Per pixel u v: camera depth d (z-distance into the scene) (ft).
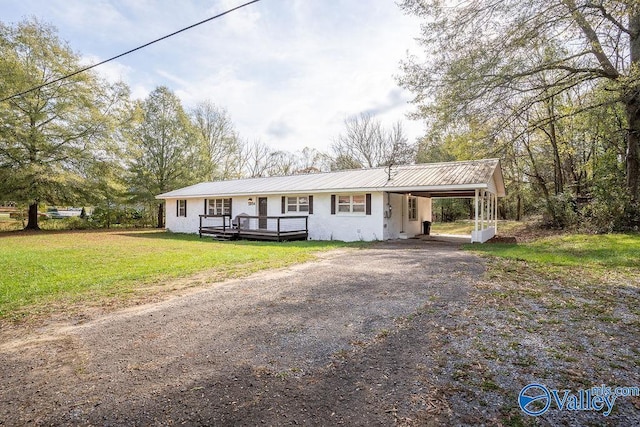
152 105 86.69
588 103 42.29
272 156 133.18
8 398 8.36
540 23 29.58
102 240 50.62
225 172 113.09
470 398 8.00
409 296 16.70
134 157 81.10
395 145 93.40
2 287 19.54
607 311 14.06
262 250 36.01
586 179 55.42
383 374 9.21
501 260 26.08
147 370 9.67
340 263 26.71
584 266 23.07
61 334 12.64
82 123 71.15
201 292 18.35
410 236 52.47
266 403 7.93
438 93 36.32
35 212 71.82
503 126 39.27
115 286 19.88
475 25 31.78
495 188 51.21
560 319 13.21
